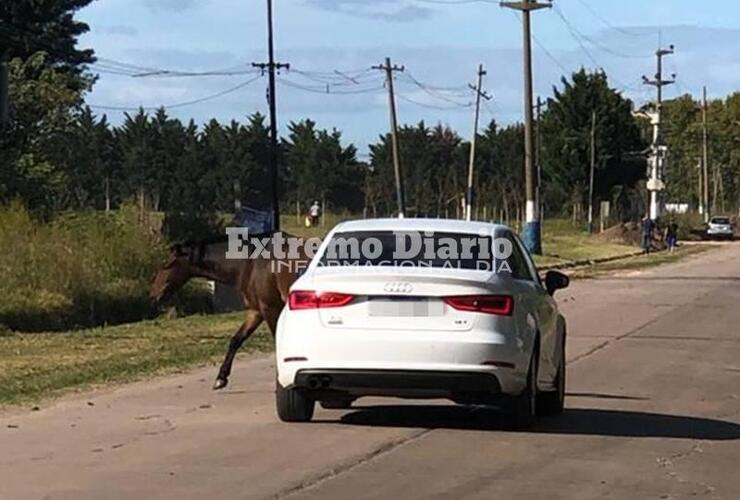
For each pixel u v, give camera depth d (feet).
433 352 37.76
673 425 43.65
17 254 89.66
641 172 339.16
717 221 321.11
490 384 38.17
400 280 38.24
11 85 150.30
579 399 50.37
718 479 34.19
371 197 308.40
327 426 41.57
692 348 71.77
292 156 347.97
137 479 32.71
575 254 211.82
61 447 37.42
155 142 330.54
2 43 181.57
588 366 62.39
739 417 46.03
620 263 193.06
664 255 225.56
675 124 470.80
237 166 332.39
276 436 39.50
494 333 38.09
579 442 39.47
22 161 146.82
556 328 44.86
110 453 36.42
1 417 43.52
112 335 76.95
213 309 101.60
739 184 472.44
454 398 39.34
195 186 327.06
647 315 95.20
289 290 44.47
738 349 71.51
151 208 127.95
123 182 318.24
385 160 346.13
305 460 35.53
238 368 59.36
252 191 342.23
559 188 336.70
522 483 32.89
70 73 185.16
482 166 360.89
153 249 99.40
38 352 66.64
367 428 41.24
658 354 68.23
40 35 186.80
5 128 144.36
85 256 94.63
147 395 49.55
